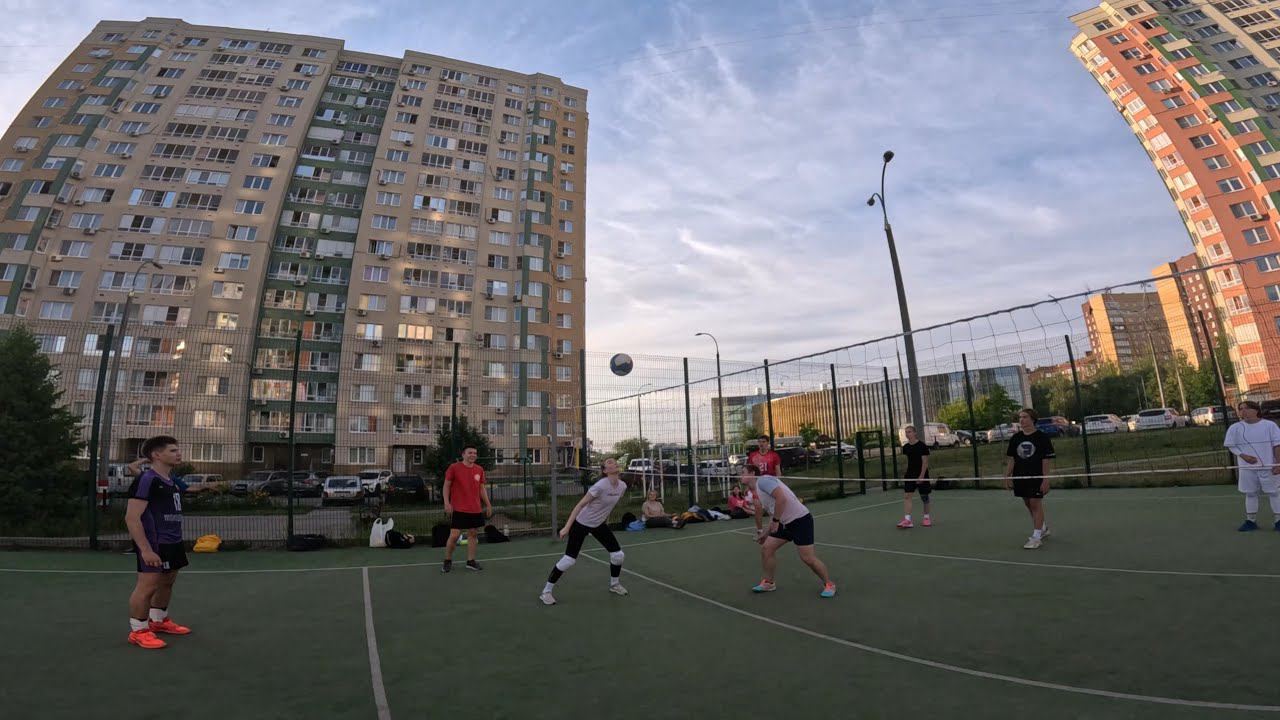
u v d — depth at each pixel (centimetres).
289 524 1144
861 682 409
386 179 5738
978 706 361
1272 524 874
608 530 721
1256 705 339
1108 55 6462
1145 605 541
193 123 5444
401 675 442
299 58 6056
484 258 5866
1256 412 836
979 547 881
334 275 5544
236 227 5231
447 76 6391
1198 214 5703
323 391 5159
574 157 6650
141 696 399
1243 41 5938
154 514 536
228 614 632
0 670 446
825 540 1055
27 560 980
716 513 1441
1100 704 354
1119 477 1661
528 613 632
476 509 904
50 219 4862
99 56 5606
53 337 1290
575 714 368
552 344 5966
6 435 1633
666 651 494
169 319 4888
